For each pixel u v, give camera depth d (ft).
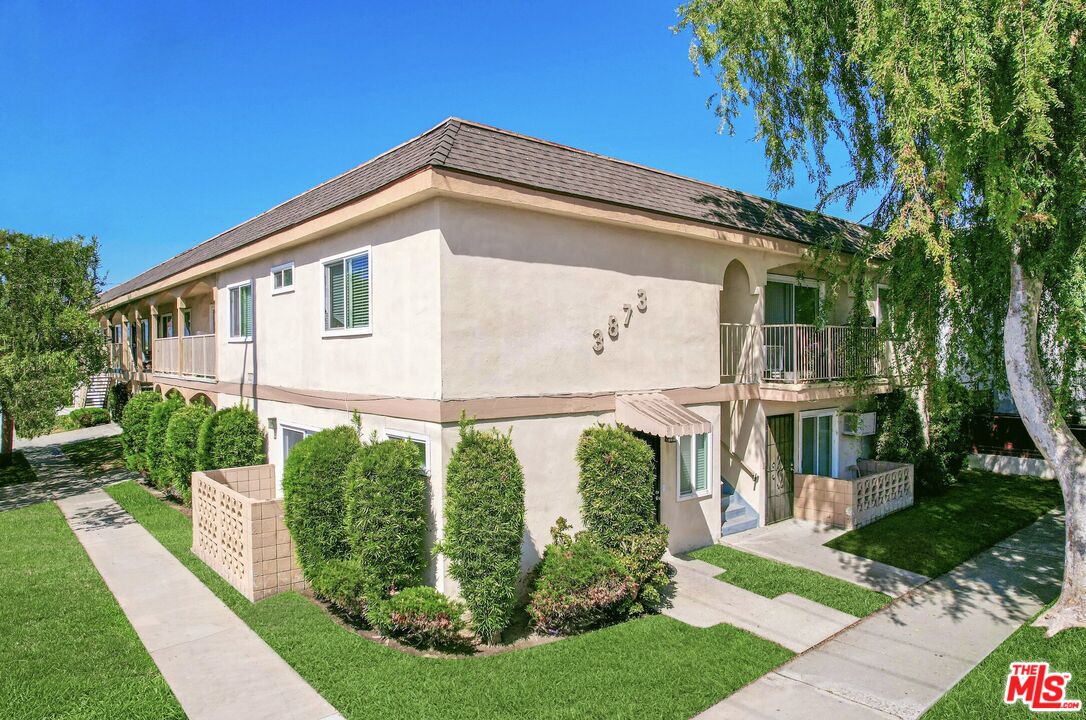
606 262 33.99
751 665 23.43
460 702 20.43
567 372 32.07
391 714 19.69
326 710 19.89
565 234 32.09
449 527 25.70
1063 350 27.17
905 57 25.08
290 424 40.83
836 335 44.57
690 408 38.37
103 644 24.14
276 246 40.09
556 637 26.81
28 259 52.65
